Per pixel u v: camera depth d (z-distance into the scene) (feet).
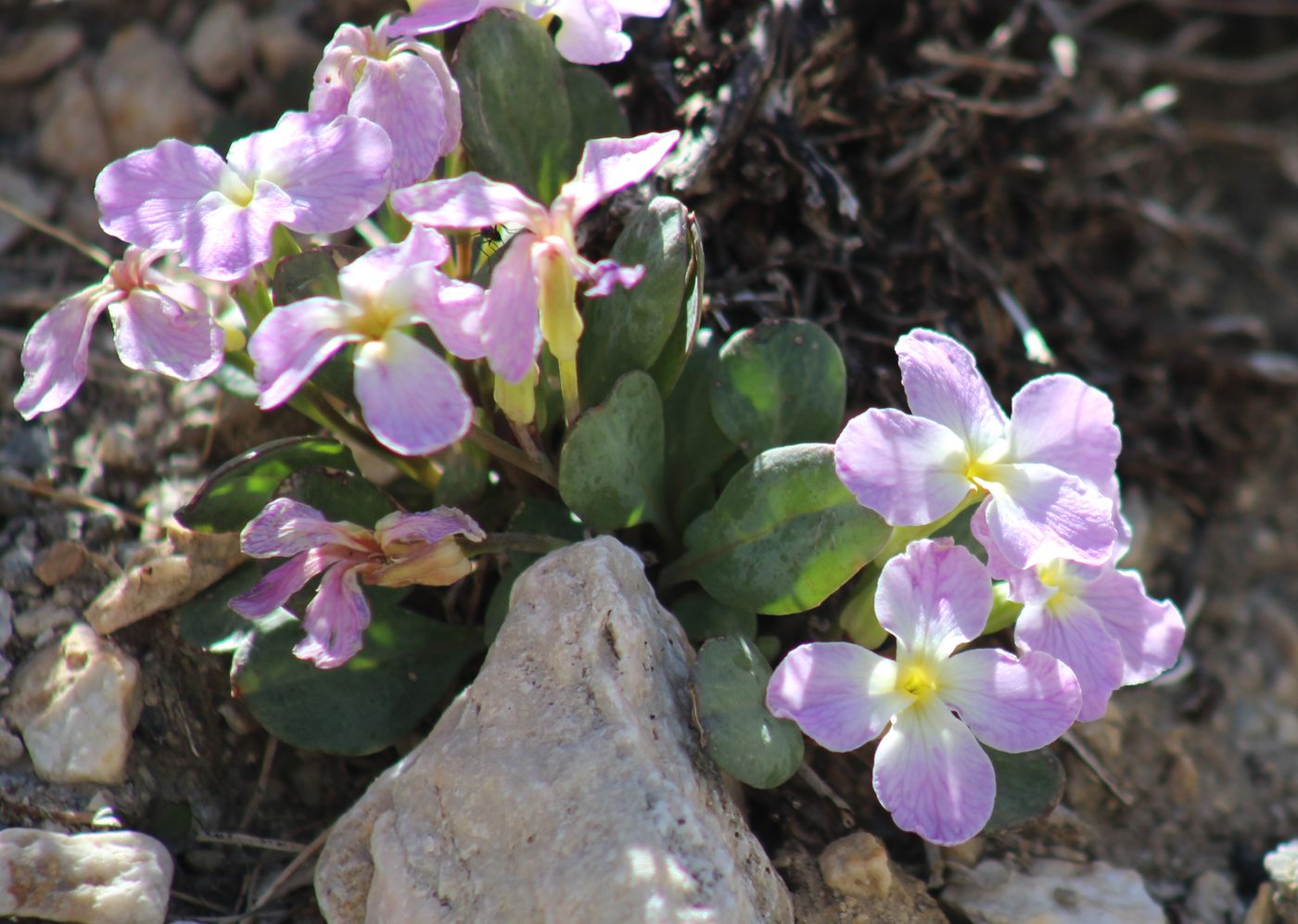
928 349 1.40
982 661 1.39
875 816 1.45
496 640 1.40
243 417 1.50
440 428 1.35
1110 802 1.49
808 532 1.40
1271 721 1.53
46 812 1.41
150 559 1.45
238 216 1.38
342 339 1.36
